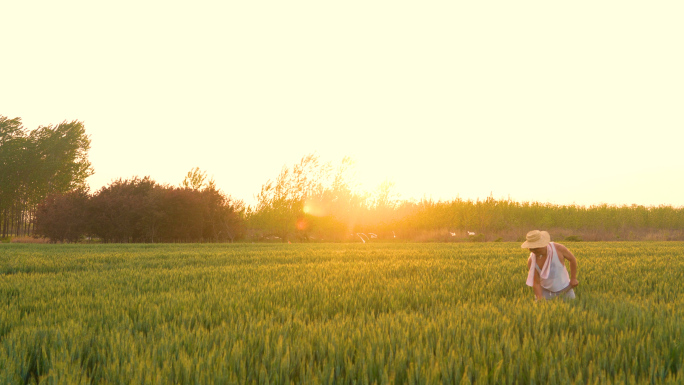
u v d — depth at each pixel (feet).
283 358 10.88
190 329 15.81
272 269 36.22
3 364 10.78
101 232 123.95
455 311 17.48
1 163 219.00
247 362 11.27
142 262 44.68
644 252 56.75
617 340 12.70
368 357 10.96
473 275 30.91
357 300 20.62
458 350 11.57
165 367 10.30
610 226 151.94
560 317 15.34
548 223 149.69
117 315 17.33
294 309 18.08
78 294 23.03
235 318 16.94
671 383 9.29
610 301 19.22
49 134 235.81
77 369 10.43
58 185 226.79
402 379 10.24
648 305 17.89
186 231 127.65
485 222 147.13
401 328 14.15
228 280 29.14
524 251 61.26
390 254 55.83
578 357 11.18
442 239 137.80
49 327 14.90
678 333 12.89
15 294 23.99
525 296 22.39
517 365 10.57
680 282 26.76
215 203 134.82
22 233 237.86
